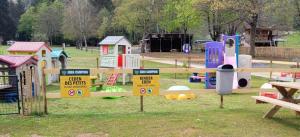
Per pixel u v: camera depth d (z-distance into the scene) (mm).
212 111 9141
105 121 7930
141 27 57531
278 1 33438
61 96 8766
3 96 11211
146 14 55469
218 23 44562
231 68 9953
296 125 7652
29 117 8320
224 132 7086
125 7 55812
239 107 10305
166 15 55125
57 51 19234
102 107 10992
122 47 20344
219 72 9711
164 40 60594
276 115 8555
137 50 65000
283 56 39719
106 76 18906
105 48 20516
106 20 72062
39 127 7438
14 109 9781
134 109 10547
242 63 15680
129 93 9156
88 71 8852
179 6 48812
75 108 10812
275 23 42125
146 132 7070
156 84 9250
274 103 7742
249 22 36469
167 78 21219
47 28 86875
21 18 102688
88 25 72188
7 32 104188
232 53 15656
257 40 52875
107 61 19922
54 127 7438
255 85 17156
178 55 45781
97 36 76750
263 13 35312
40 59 16406
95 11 80500
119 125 7590
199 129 7285
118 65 19141
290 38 69375
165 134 6941
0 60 11672
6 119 8109
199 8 41125
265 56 40844
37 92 8797
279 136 6859
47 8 87250
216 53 15812
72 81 8766
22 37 105062
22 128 7355
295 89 8172
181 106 11039
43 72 8750
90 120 8023
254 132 7105
